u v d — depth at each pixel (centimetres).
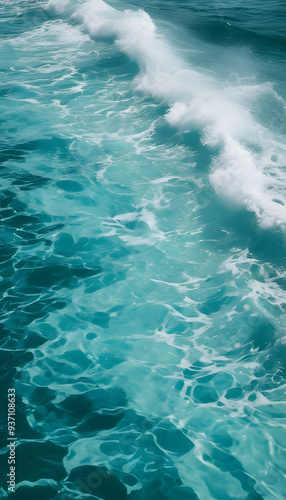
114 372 506
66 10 1784
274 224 698
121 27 1508
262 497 396
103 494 398
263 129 947
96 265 652
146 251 680
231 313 577
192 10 1791
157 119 1034
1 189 796
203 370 510
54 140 949
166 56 1301
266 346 532
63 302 593
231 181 793
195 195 795
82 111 1069
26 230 710
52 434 444
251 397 479
